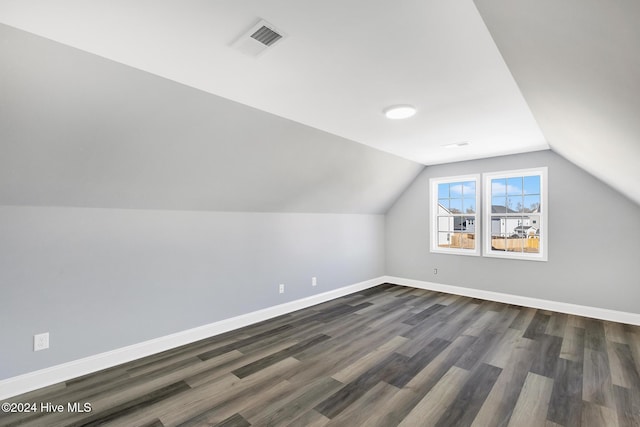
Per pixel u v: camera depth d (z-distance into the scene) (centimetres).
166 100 211
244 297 362
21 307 223
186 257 312
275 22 144
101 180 239
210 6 132
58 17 137
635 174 222
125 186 254
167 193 283
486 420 191
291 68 188
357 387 228
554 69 135
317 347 298
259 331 343
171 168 262
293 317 391
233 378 241
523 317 383
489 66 187
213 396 217
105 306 261
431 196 524
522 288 433
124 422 189
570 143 280
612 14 73
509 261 445
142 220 282
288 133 296
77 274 247
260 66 186
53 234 235
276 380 238
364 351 289
